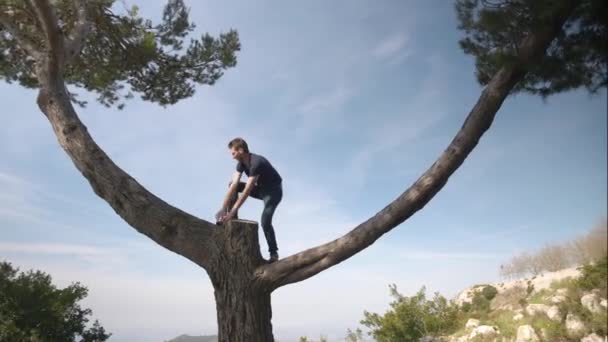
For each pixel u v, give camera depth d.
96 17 7.09
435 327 14.71
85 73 8.23
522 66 3.37
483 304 18.17
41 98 4.45
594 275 13.24
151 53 7.86
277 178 4.34
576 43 3.65
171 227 3.91
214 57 8.67
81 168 4.12
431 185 3.50
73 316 10.38
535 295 16.38
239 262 3.85
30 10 5.01
